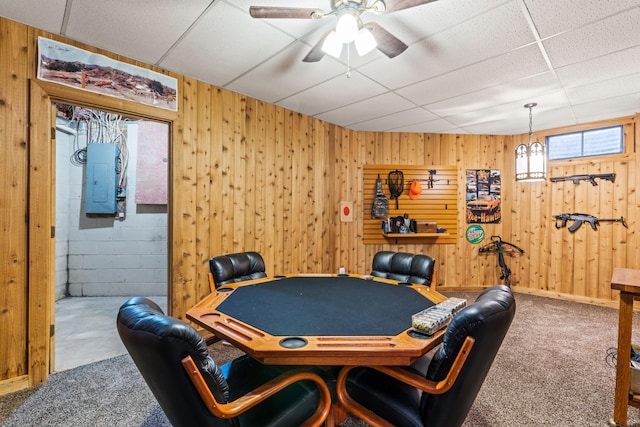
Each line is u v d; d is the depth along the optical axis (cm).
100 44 251
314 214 441
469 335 120
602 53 261
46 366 234
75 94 244
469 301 448
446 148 509
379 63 281
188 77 310
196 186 317
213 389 114
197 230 318
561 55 264
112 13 213
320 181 448
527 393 221
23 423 187
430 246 504
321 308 193
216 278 260
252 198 367
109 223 471
